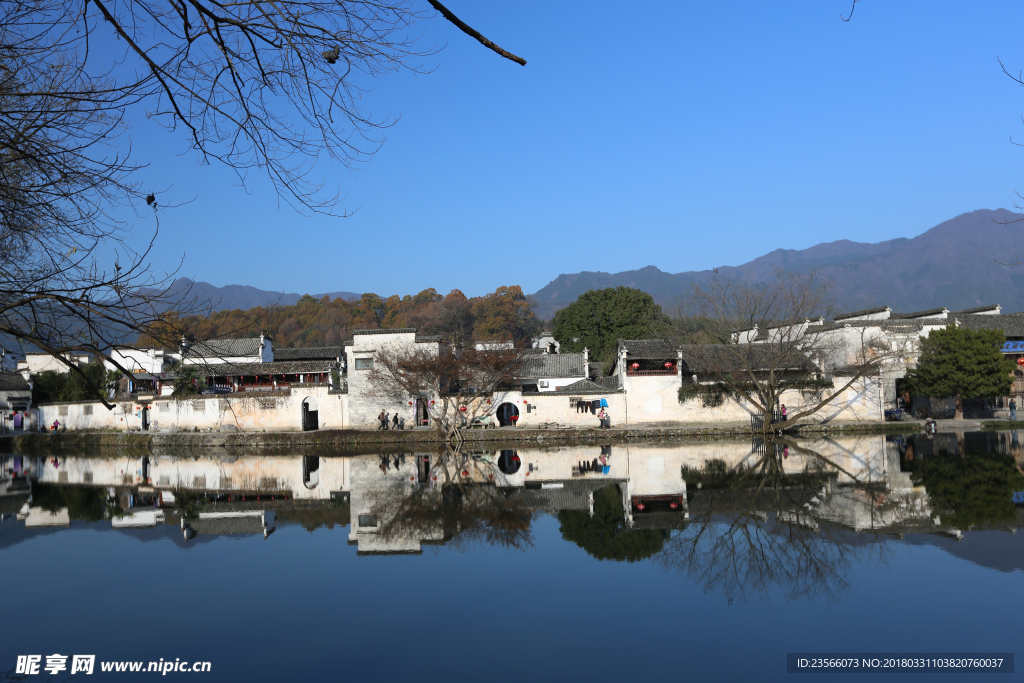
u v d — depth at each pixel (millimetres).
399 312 122000
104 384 55156
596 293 70812
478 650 11719
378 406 49938
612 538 19078
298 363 56375
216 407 51188
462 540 19359
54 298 6023
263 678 10742
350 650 11773
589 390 49000
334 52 5762
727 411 48312
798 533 18969
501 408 51906
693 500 24047
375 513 23656
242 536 20625
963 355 43031
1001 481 25781
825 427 44469
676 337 52375
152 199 6414
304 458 41688
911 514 20812
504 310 106000
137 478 34875
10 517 24328
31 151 6160
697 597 14195
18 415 58219
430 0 4805
